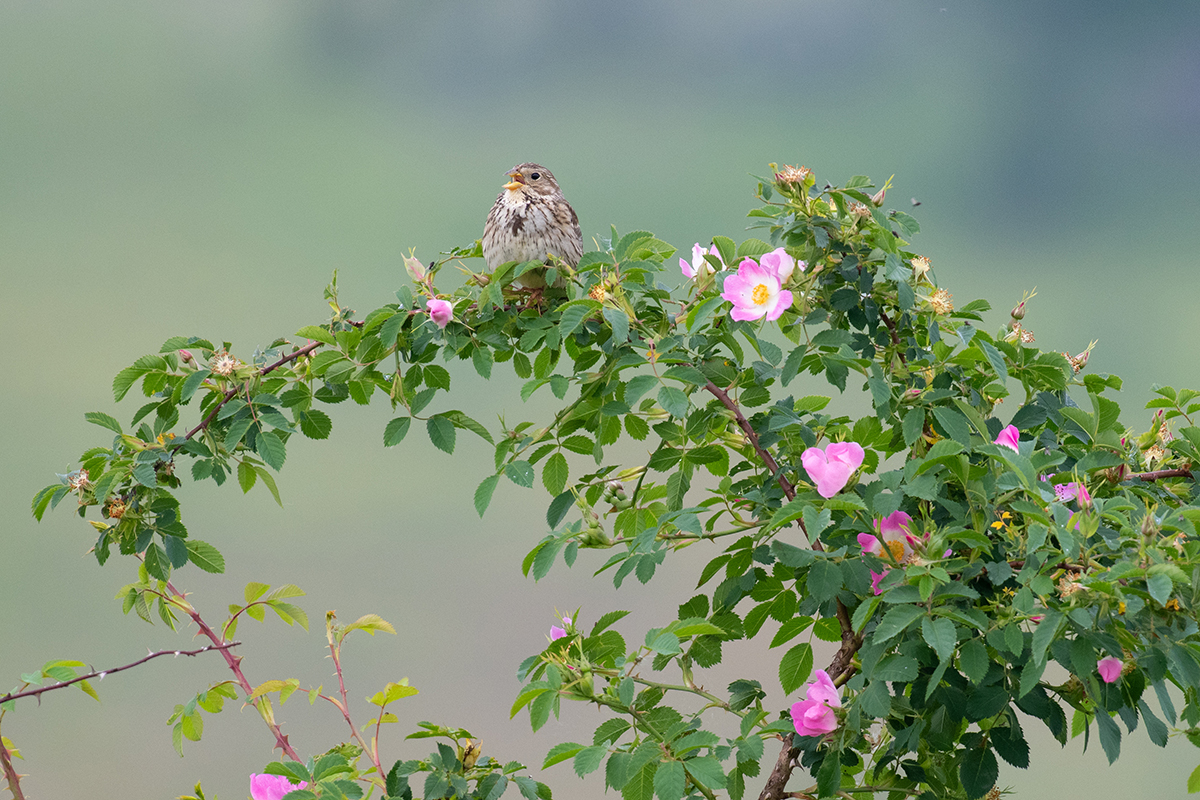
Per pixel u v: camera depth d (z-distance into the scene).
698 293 4.93
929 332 4.89
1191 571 3.96
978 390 5.07
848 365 4.70
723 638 4.99
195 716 5.26
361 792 4.58
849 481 4.48
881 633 3.90
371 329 5.27
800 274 4.84
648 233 4.96
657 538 4.78
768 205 4.98
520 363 5.62
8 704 4.81
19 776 5.07
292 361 5.38
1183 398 5.17
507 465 5.02
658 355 4.74
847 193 4.80
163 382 5.38
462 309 5.36
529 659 4.67
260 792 4.68
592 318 5.07
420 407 5.24
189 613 5.30
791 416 4.85
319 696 5.07
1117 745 4.04
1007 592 4.36
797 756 4.75
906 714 4.57
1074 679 4.54
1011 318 5.18
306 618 5.32
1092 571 3.95
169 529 5.16
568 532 4.93
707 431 5.10
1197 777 4.98
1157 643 3.94
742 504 4.93
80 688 4.93
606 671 4.48
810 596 4.73
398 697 4.93
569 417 5.09
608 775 4.38
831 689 4.43
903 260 4.82
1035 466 4.26
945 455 4.19
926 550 4.13
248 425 5.13
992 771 4.38
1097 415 4.82
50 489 5.20
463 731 4.88
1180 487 4.92
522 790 4.71
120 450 5.23
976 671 4.04
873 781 4.96
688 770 4.03
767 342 4.74
